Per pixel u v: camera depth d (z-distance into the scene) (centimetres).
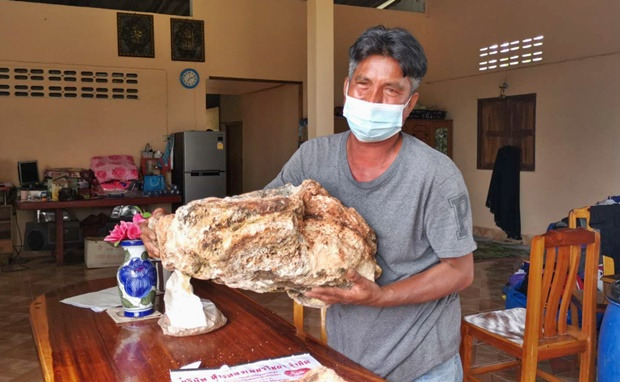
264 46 889
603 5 689
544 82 773
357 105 143
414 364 160
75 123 782
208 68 855
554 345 264
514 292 403
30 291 578
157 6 959
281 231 129
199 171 786
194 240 129
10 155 752
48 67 762
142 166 812
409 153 152
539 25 774
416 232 154
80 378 144
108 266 693
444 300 163
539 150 786
